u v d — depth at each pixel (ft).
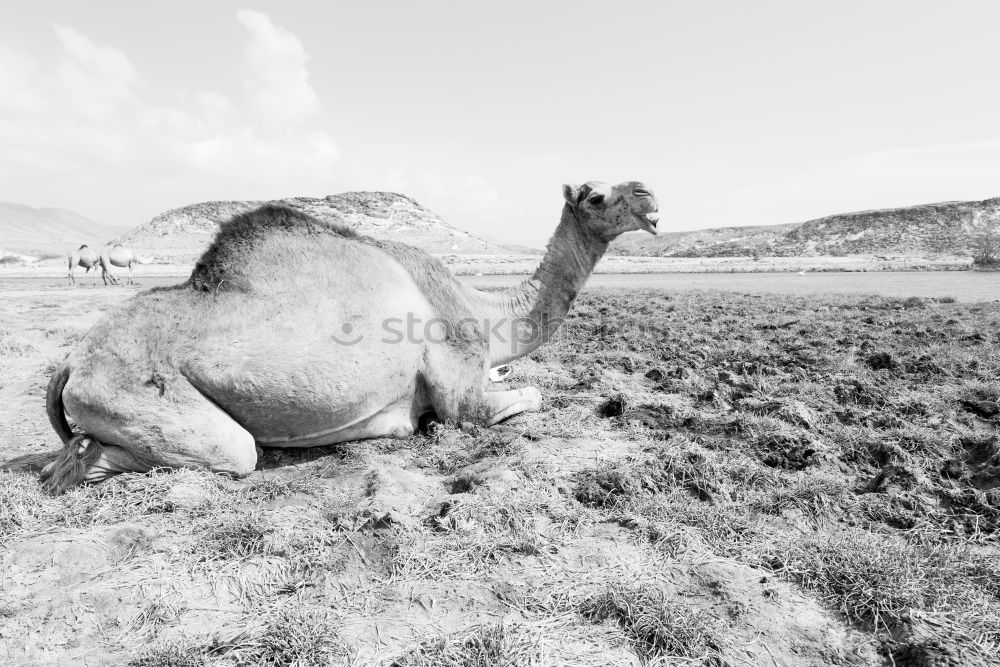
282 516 12.42
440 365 17.24
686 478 14.08
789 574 10.46
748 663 8.44
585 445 16.79
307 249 15.92
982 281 93.09
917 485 13.58
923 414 19.22
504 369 26.03
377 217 448.24
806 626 9.24
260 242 15.57
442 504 12.72
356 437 16.93
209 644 8.72
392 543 11.30
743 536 11.66
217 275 15.12
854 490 13.84
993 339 31.30
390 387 16.40
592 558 11.02
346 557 10.96
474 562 10.81
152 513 12.80
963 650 8.47
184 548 11.25
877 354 26.86
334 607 9.65
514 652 8.37
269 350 14.51
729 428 17.53
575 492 13.64
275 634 8.77
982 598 9.71
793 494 13.23
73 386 13.99
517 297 19.63
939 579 10.16
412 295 16.90
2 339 34.04
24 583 10.25
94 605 9.63
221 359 14.28
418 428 18.28
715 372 25.50
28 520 12.25
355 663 8.31
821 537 11.54
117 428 13.92
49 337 37.45
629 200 18.54
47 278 124.98
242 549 11.16
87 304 62.03
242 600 9.91
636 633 8.89
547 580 10.29
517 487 13.52
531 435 17.48
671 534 11.57
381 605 9.70
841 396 21.24
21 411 21.52
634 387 23.65
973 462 15.15
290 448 16.90
